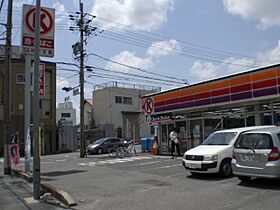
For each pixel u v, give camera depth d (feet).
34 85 38.96
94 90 207.82
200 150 46.19
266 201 30.63
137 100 208.13
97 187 42.52
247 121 66.08
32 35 52.85
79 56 105.81
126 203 33.40
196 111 77.87
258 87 60.29
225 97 66.54
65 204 34.45
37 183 38.04
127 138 199.21
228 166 44.78
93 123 201.77
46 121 150.61
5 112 65.36
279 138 36.47
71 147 158.10
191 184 41.14
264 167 35.60
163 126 87.81
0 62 140.67
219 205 30.42
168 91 81.92
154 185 41.75
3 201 37.40
